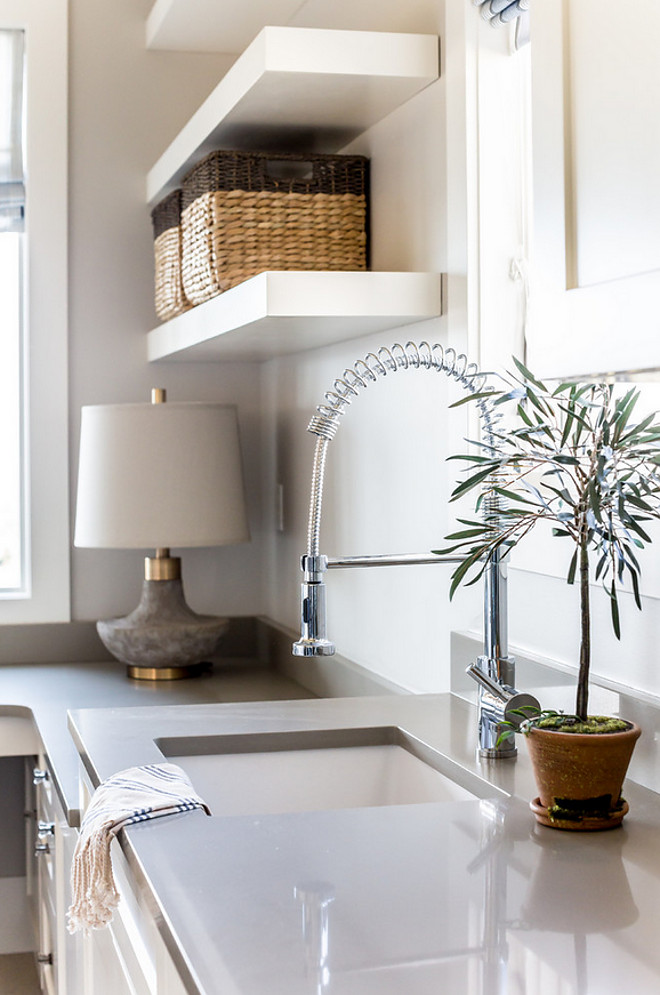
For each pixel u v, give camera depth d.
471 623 1.90
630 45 0.99
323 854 1.11
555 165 1.11
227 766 1.62
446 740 1.60
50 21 3.11
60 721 2.42
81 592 3.18
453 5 1.90
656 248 0.95
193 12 2.87
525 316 1.88
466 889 1.02
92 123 3.16
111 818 1.22
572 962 0.86
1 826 3.22
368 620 2.39
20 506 3.21
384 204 2.23
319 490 1.53
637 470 1.40
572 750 1.18
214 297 2.31
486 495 1.57
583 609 1.26
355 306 1.94
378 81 1.96
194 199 2.38
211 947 0.88
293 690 2.76
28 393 3.12
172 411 2.79
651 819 1.24
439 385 1.99
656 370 0.98
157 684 2.83
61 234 3.13
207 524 2.79
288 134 2.30
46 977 2.61
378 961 0.86
